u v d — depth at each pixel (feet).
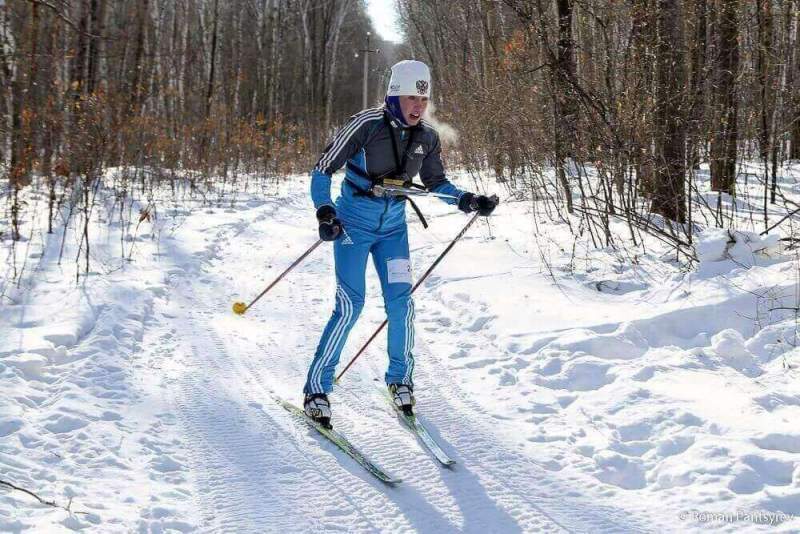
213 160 54.54
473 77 48.73
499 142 39.63
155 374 16.43
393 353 15.02
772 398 14.01
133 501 10.99
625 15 27.48
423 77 13.85
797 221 26.91
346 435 14.01
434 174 15.33
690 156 25.41
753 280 18.94
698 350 16.48
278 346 19.04
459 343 19.01
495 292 22.13
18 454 11.93
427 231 33.06
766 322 17.47
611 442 13.14
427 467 12.70
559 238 28.27
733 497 10.98
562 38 28.37
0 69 35.60
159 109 56.75
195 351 18.21
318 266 28.19
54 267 23.68
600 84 27.84
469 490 11.91
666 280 21.07
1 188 35.50
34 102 34.53
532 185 32.22
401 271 14.71
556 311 19.88
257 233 34.42
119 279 22.93
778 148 30.27
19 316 18.65
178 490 11.64
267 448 13.29
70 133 33.47
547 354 17.02
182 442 13.30
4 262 23.91
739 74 27.30
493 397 15.52
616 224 29.37
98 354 16.55
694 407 13.84
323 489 11.95
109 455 12.21
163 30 78.28
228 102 74.74
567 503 11.42
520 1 30.48
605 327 18.11
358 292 14.46
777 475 11.48
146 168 47.29
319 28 127.13
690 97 25.54
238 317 21.36
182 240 30.37
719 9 28.14
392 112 14.05
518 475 12.32
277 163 63.41
